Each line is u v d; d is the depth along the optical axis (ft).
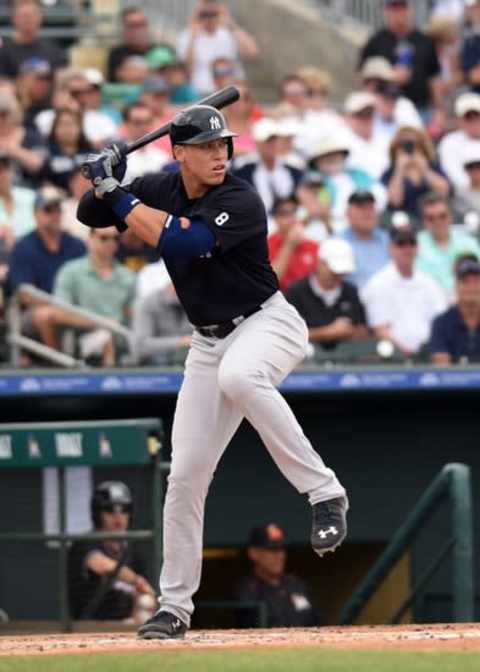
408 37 198.49
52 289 139.23
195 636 79.87
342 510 74.95
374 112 175.32
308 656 65.00
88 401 137.59
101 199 74.74
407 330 144.66
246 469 142.10
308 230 153.69
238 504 141.90
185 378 76.28
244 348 73.77
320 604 155.02
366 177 168.86
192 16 212.02
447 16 206.49
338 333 138.10
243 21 232.94
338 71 234.99
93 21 213.25
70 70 176.04
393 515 143.54
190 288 74.08
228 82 184.24
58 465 108.37
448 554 133.39
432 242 151.84
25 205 151.94
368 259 149.28
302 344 75.31
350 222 150.10
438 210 151.74
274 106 214.07
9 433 110.01
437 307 145.89
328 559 154.51
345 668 60.80
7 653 69.72
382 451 143.64
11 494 117.70
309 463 74.33
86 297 138.51
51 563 116.16
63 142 159.22
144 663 63.36
